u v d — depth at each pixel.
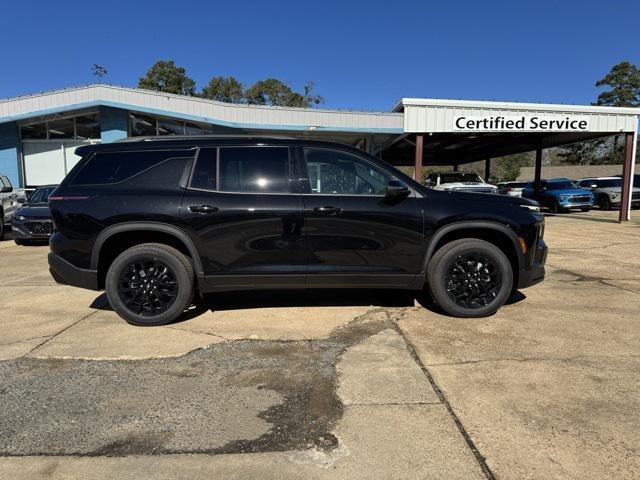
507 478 2.22
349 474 2.26
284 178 4.48
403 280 4.57
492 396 3.02
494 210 4.54
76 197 4.38
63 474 2.27
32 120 15.17
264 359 3.68
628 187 15.89
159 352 3.83
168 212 4.31
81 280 4.41
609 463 2.32
